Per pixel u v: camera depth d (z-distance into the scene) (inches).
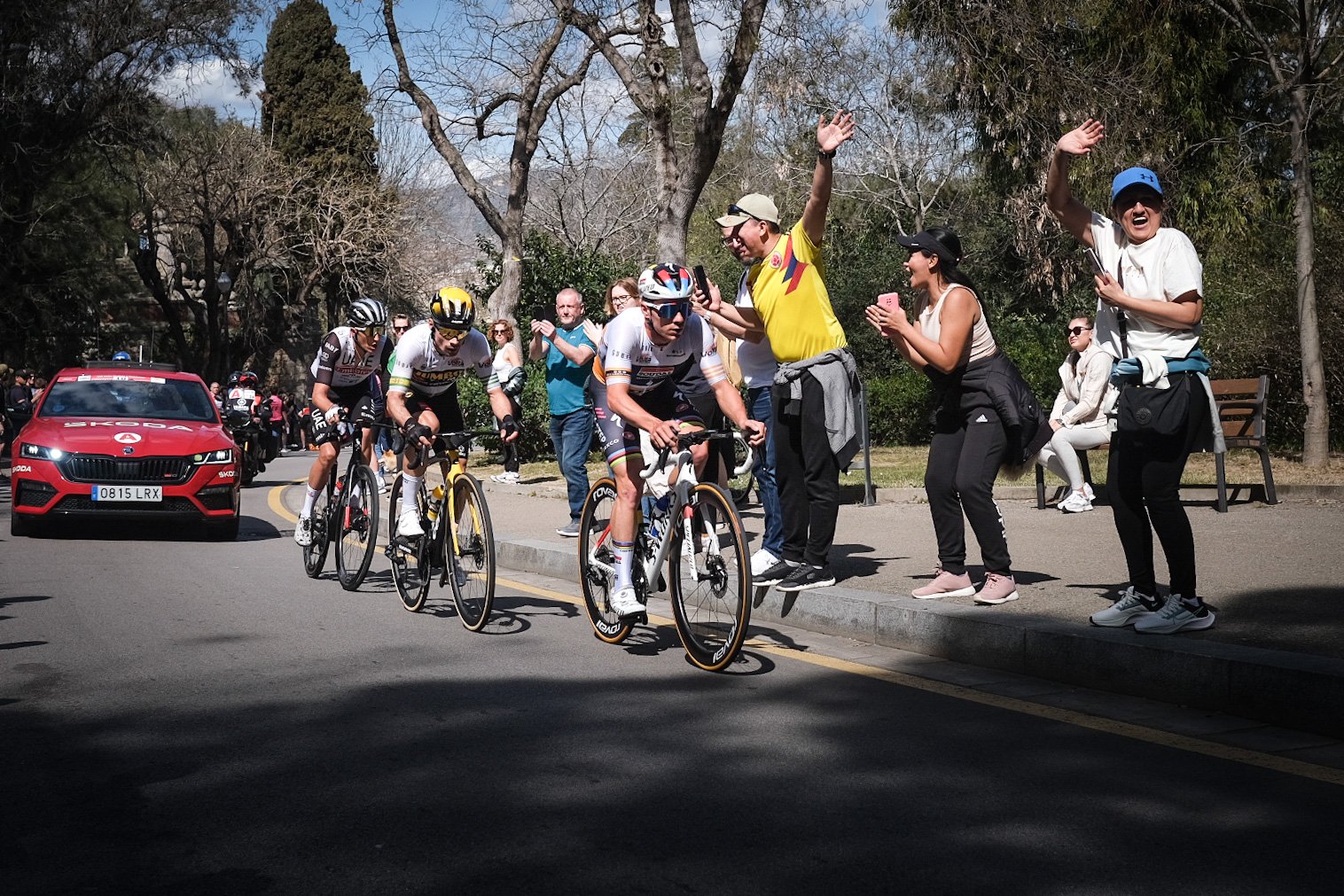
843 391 270.4
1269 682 189.0
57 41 1285.7
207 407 512.7
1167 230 218.5
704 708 201.9
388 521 307.6
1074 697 208.2
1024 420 248.1
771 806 153.5
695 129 676.1
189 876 132.0
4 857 137.2
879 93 1215.6
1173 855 136.6
